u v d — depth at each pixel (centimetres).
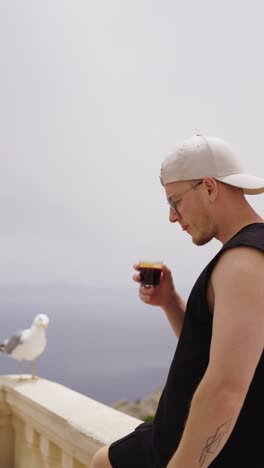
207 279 116
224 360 103
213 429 103
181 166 130
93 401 295
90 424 243
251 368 104
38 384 352
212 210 128
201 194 129
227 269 110
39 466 325
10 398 347
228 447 117
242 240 112
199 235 132
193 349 122
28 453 347
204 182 128
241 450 116
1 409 366
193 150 130
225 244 117
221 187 128
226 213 127
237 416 105
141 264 179
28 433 328
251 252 110
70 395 313
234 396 102
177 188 132
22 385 350
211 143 131
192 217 131
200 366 121
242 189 130
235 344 104
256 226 117
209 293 117
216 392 103
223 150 130
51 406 285
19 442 364
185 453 106
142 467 142
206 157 128
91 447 228
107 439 221
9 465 374
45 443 300
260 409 115
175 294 179
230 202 128
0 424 370
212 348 107
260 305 106
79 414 263
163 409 133
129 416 255
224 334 105
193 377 122
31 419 315
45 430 293
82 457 244
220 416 102
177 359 127
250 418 115
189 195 130
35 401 300
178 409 126
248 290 106
